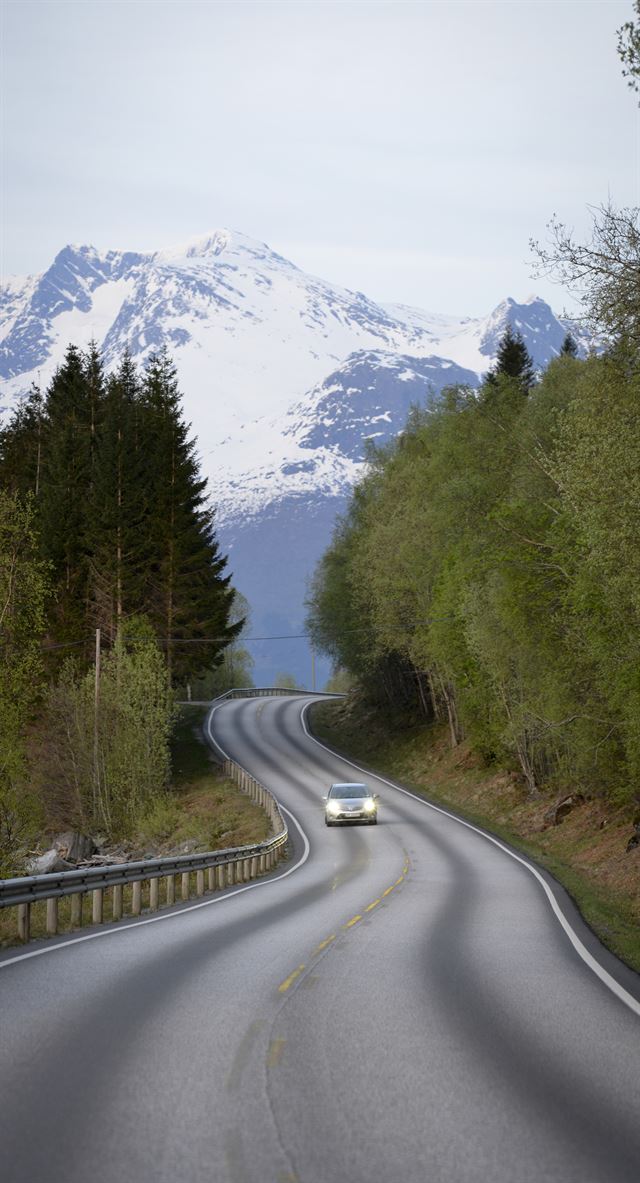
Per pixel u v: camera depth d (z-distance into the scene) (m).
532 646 36.84
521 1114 7.65
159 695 59.38
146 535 75.62
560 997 12.47
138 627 67.12
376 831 48.62
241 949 16.28
